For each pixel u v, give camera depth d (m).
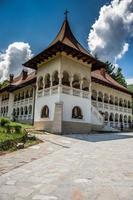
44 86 28.23
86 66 29.33
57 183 5.73
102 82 36.12
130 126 44.09
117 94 41.97
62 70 25.66
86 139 17.81
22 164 8.08
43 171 7.02
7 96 48.59
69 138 18.20
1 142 11.42
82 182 5.80
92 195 4.84
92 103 34.94
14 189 5.27
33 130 23.62
